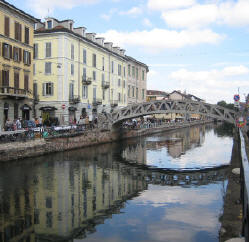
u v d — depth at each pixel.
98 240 9.95
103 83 47.84
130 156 28.05
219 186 17.25
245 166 7.14
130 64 60.66
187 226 11.16
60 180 17.70
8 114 28.94
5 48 28.53
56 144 27.64
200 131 65.81
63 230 10.68
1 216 11.89
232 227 8.31
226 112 32.44
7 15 28.47
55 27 38.53
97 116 42.53
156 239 10.02
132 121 53.75
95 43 44.38
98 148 32.88
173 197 14.96
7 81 28.72
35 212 12.39
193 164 24.25
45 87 38.19
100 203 13.78
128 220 11.73
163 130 62.78
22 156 23.17
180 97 90.75
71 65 38.97
